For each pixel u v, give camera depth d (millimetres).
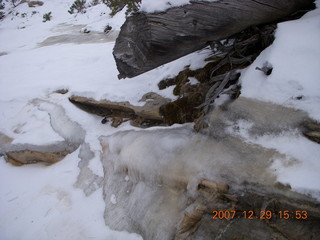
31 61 9602
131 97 4852
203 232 2492
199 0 2564
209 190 2508
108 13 14680
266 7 2889
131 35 2721
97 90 5637
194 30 2697
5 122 6336
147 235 2898
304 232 1995
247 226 2283
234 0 2699
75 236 3428
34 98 6844
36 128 5766
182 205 2754
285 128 2430
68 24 15625
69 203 4016
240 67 3473
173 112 3949
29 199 4371
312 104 2387
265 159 2344
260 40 3369
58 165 4992
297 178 2029
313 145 2205
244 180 2279
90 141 4926
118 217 3359
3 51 12219
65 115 5723
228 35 3184
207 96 3324
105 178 4090
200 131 3184
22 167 5348
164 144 3305
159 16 2480
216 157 2621
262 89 2797
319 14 2904
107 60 7926
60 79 7219
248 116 2742
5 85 7844
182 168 2844
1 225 4004
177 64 4852
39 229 3729
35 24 17016
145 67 2959
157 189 3139
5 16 20922
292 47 2736
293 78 2578
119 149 4141
